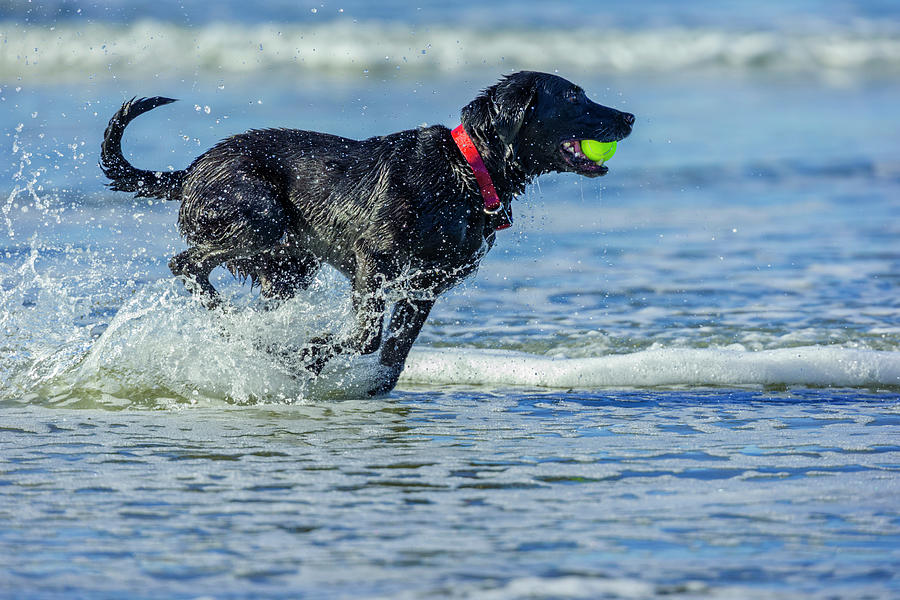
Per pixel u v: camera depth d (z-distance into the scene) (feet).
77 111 86.02
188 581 18.72
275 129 36.52
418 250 34.60
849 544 20.53
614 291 48.88
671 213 66.08
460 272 35.76
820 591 18.29
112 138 37.32
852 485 24.41
